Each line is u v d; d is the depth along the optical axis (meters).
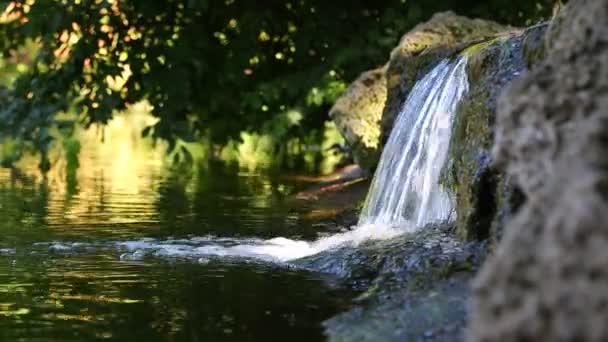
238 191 9.30
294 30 11.79
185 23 11.27
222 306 4.34
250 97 11.28
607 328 2.25
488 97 5.14
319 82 11.20
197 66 11.17
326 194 8.72
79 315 4.21
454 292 3.97
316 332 3.93
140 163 12.77
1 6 10.50
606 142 2.68
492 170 4.70
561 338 2.32
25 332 3.95
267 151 13.55
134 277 4.96
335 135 13.48
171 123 10.78
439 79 6.31
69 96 10.95
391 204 6.27
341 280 4.79
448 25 8.04
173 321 4.10
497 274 2.52
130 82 11.11
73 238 6.20
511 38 5.42
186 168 11.93
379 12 11.55
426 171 5.98
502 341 2.41
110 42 10.98
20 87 10.73
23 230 6.54
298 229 6.61
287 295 4.51
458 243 4.85
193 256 5.50
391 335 3.70
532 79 3.13
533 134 2.97
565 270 2.39
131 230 6.59
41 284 4.80
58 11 10.43
